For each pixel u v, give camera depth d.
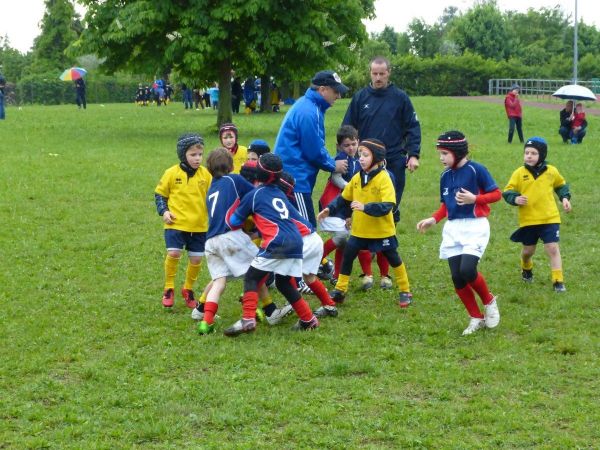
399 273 7.72
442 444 4.82
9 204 12.45
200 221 7.66
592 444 4.80
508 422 5.06
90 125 29.16
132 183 14.61
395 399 5.45
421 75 67.25
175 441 4.90
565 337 6.64
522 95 57.25
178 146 7.63
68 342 6.59
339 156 8.61
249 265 6.96
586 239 10.32
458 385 5.69
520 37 98.88
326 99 8.09
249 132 25.84
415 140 8.74
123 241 10.33
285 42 24.56
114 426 5.08
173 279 7.70
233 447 4.77
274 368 6.05
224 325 7.14
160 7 23.95
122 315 7.38
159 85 51.28
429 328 6.96
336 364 5.98
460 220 7.03
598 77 69.56
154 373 5.96
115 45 25.42
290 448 4.79
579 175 15.31
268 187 6.96
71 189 13.82
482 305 7.64
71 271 8.87
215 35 23.73
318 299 8.01
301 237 6.92
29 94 63.78
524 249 8.38
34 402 5.44
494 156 18.72
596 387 5.63
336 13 29.39
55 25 71.25
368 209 7.32
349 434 4.96
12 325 7.00
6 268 8.96
